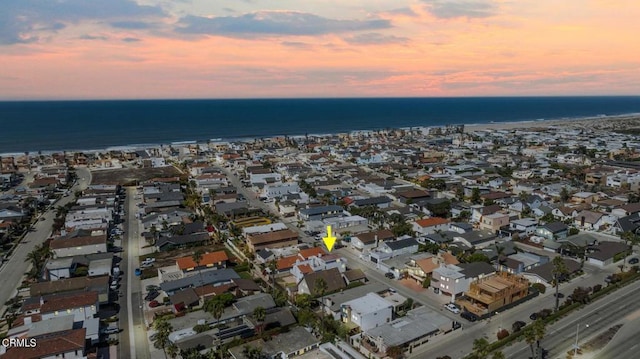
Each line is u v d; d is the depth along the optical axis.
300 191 182.12
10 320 80.62
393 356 69.56
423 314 81.44
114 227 140.25
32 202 162.75
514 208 153.75
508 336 75.06
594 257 109.94
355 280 99.38
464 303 87.69
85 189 186.00
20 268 110.00
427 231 131.50
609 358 69.44
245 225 137.88
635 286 96.25
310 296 90.12
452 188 188.62
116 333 79.12
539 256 110.94
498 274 97.75
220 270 101.75
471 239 122.56
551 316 81.94
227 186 190.88
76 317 81.75
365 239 121.44
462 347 73.88
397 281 101.12
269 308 85.19
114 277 102.81
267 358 69.56
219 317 77.62
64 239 118.44
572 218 142.12
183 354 70.00
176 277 100.12
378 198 165.75
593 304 88.00
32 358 64.81
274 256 112.25
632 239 116.38
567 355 70.44
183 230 130.62
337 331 78.75
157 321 77.50
